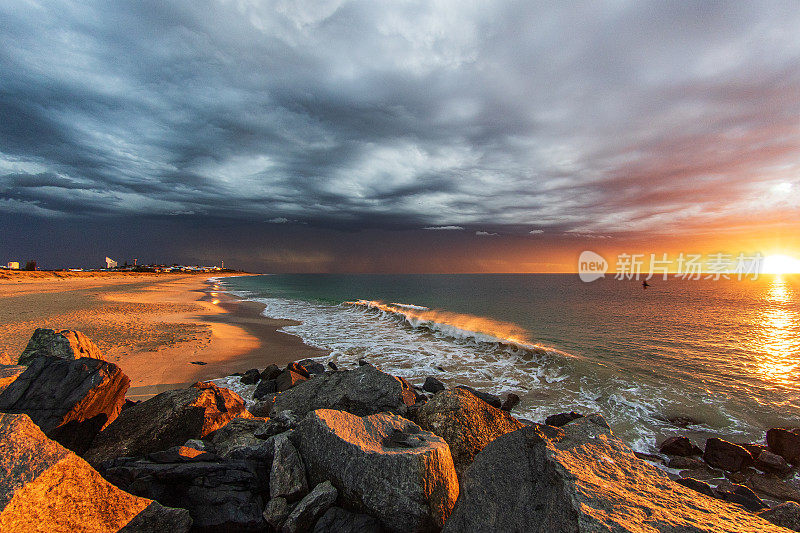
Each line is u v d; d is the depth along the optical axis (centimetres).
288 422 650
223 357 1592
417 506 382
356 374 923
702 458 859
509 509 306
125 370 1329
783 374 1469
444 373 1466
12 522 259
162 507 372
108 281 8212
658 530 229
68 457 320
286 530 392
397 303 4584
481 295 5884
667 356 1766
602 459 322
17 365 654
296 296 5731
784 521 374
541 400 1193
